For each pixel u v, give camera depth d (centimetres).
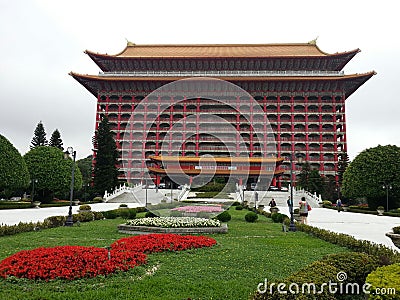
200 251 1173
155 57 8331
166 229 1552
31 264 861
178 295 713
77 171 4694
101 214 2498
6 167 3491
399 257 833
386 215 3503
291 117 8044
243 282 816
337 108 8225
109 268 853
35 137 7625
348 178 4112
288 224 2045
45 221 1919
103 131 5703
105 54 8300
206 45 9381
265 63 8569
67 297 689
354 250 1203
